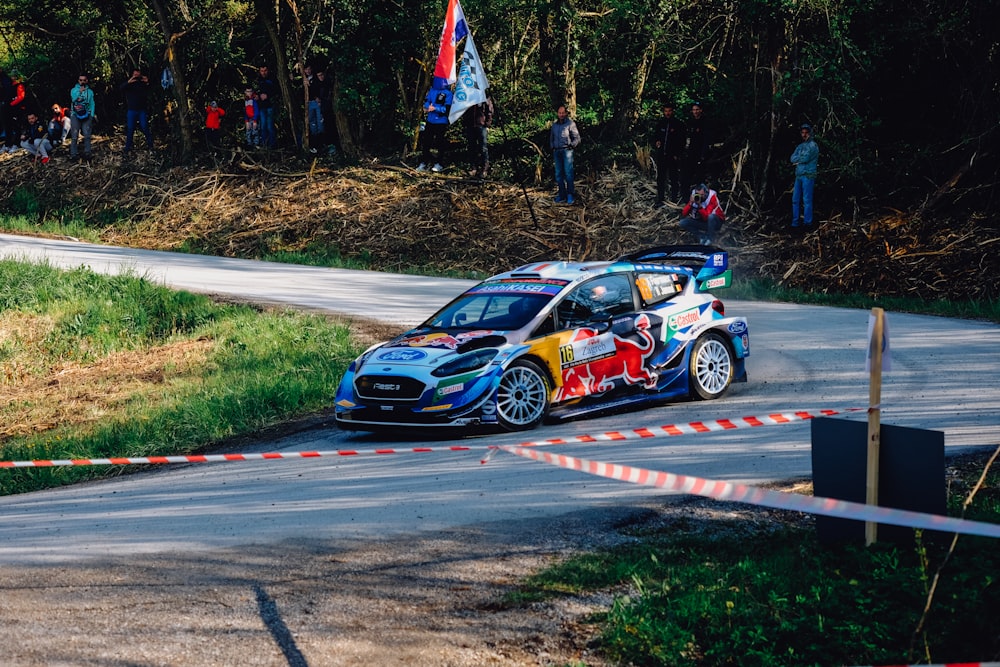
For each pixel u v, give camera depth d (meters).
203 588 6.27
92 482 11.31
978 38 26.98
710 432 10.29
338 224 29.55
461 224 28.47
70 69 41.50
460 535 7.19
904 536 6.18
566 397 11.35
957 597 5.41
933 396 11.17
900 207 26.92
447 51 24.42
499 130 35.50
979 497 7.29
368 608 5.82
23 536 8.04
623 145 31.91
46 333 19.97
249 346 17.33
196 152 36.09
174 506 8.87
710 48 29.70
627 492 8.16
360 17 33.00
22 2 39.31
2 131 39.41
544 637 5.36
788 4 26.03
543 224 27.86
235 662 5.11
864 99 29.19
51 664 5.11
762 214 27.86
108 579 6.52
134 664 5.11
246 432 12.97
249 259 28.20
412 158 33.66
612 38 30.05
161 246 30.19
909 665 4.56
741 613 5.39
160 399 15.30
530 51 34.22
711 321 12.42
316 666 5.05
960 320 17.62
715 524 7.24
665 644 5.14
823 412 10.45
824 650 5.02
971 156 26.67
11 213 34.03
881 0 26.98
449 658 5.13
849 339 15.62
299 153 34.34
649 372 11.96
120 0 38.78
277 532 7.51
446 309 12.27
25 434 14.63
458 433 11.09
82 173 35.75
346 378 11.50
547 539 7.02
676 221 26.97
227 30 37.69
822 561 6.11
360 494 8.67
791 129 28.59
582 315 11.64
